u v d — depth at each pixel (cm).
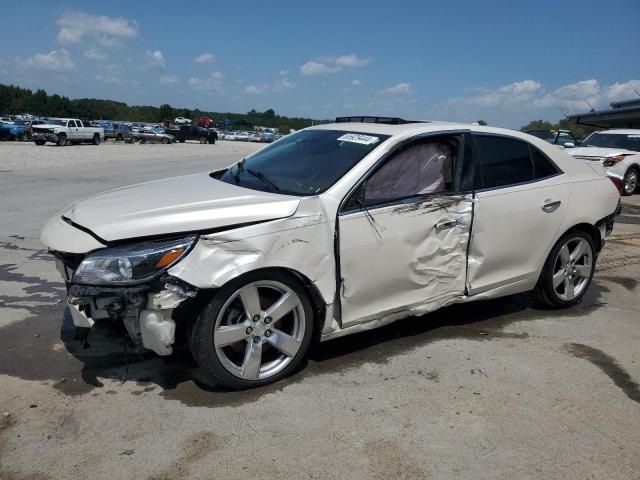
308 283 362
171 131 5153
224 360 342
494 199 439
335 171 390
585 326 482
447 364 399
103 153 2917
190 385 360
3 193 1216
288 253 346
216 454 289
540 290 506
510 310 517
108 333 360
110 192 417
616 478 280
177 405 336
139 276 314
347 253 370
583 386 373
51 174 1667
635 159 1462
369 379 373
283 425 316
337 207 367
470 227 426
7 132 4125
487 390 363
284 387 360
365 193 381
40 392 349
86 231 339
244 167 460
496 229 441
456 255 424
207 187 405
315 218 357
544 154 488
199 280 319
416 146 413
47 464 279
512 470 283
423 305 415
